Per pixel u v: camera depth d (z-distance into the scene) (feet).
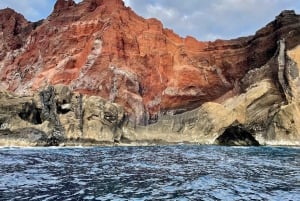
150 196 58.03
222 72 358.23
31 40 380.58
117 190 62.54
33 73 351.87
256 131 240.32
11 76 362.94
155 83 335.47
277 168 96.99
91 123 200.54
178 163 108.27
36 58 362.33
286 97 244.01
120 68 318.45
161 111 323.16
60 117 191.11
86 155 131.03
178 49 368.68
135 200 55.06
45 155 126.82
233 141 237.86
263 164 107.14
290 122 229.66
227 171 89.35
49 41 363.76
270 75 268.21
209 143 240.32
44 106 187.42
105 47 325.62
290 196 59.11
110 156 129.70
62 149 161.38
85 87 307.37
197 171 88.63
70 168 91.86
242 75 345.51
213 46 372.79
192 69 353.10
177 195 59.11
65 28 362.94
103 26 343.05
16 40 400.47
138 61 336.49
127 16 357.61
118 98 303.48
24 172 82.48
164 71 347.15
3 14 427.33
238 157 132.26
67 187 64.44
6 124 174.40
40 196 56.44
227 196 58.85
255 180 74.90
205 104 254.68
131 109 303.89
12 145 172.86
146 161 113.09
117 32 334.85
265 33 336.08
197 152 157.79
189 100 338.13
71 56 338.95
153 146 208.23
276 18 329.72
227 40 376.48
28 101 185.98
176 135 244.42
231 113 246.68
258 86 262.67
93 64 318.45
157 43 356.59
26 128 177.99
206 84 349.82
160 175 81.00
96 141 198.49
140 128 238.68
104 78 310.24
